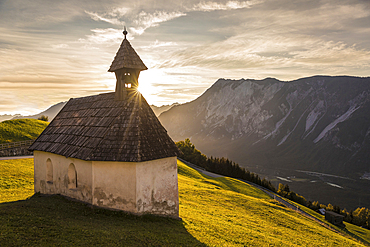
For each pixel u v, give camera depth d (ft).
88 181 66.64
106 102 79.92
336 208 277.64
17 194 92.94
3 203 75.25
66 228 48.98
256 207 129.29
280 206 154.30
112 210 63.57
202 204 112.27
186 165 275.39
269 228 91.50
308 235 95.91
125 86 76.84
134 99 72.95
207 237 61.00
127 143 64.49
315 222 136.56
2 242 39.11
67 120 88.74
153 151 65.31
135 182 61.82
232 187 208.44
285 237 83.10
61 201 70.18
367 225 253.85
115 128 67.77
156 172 66.03
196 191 142.10
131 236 50.01
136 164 61.93
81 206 66.28
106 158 62.59
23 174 127.44
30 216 53.06
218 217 90.79
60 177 77.56
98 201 64.80
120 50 76.18
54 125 92.38
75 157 67.21
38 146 86.74
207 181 210.38
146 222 60.80
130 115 69.62
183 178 193.67
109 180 63.87
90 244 43.57
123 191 62.90
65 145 76.23
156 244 49.14
